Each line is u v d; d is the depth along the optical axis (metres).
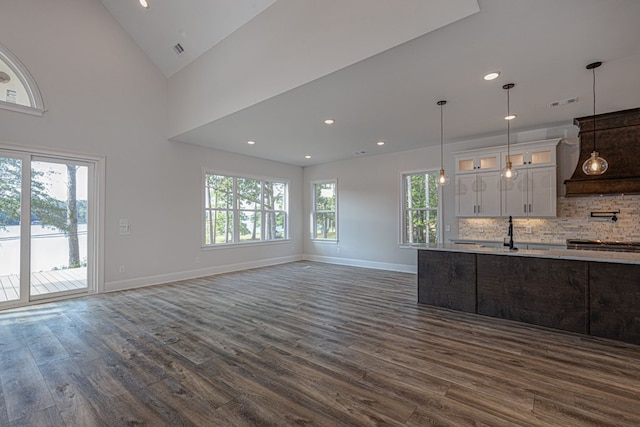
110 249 4.96
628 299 2.86
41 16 4.32
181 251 5.89
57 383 2.23
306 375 2.32
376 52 2.81
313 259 8.34
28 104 4.23
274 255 7.75
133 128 5.24
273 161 7.77
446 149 6.12
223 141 5.86
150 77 5.46
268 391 2.11
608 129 4.41
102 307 4.08
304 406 1.94
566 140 4.99
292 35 3.51
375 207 7.13
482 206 5.52
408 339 3.00
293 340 2.98
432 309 3.97
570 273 3.15
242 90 4.14
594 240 4.68
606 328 2.96
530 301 3.39
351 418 1.82
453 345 2.85
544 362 2.51
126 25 5.07
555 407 1.92
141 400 2.02
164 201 5.64
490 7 2.23
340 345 2.86
